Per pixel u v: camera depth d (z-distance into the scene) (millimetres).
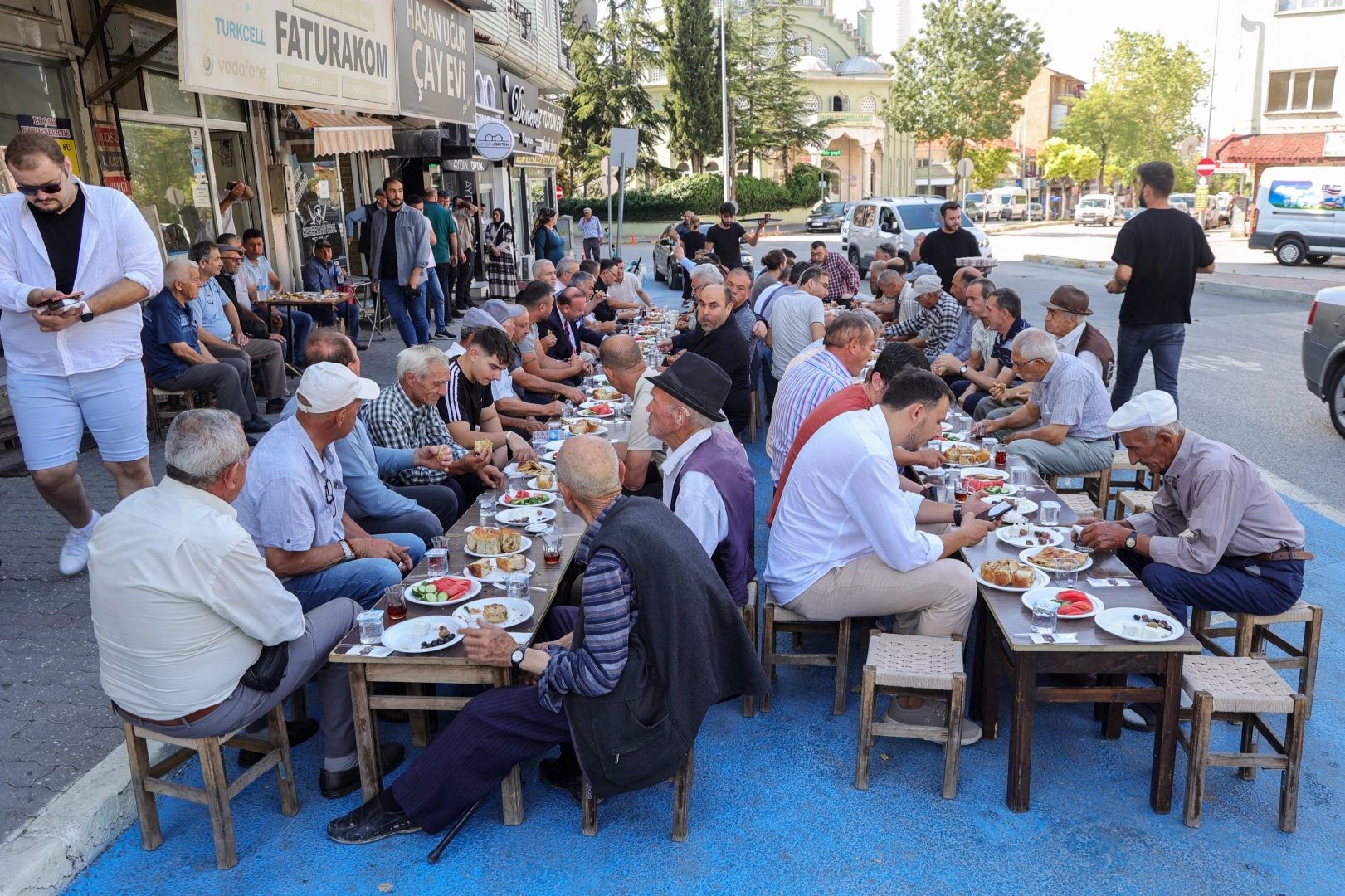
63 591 5000
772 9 49594
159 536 2898
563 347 9086
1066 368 5691
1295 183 24016
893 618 4395
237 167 11906
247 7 5492
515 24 21688
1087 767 3791
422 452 4918
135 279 4582
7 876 2934
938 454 5395
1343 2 32281
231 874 3195
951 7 46781
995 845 3320
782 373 8141
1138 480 6285
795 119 51188
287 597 3174
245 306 9586
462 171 20312
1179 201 47281
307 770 3803
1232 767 3520
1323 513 6637
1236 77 35469
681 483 3926
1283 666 4055
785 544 4074
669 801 3596
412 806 3273
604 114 46250
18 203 4363
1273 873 3164
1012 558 3971
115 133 8961
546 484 4855
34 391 4598
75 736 3730
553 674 3016
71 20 8422
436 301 13953
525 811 3529
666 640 3006
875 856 3271
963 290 8844
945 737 3535
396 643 3275
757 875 3186
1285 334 14477
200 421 3004
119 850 3318
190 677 2988
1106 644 3295
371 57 7387
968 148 54312
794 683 4527
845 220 25625
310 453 3781
